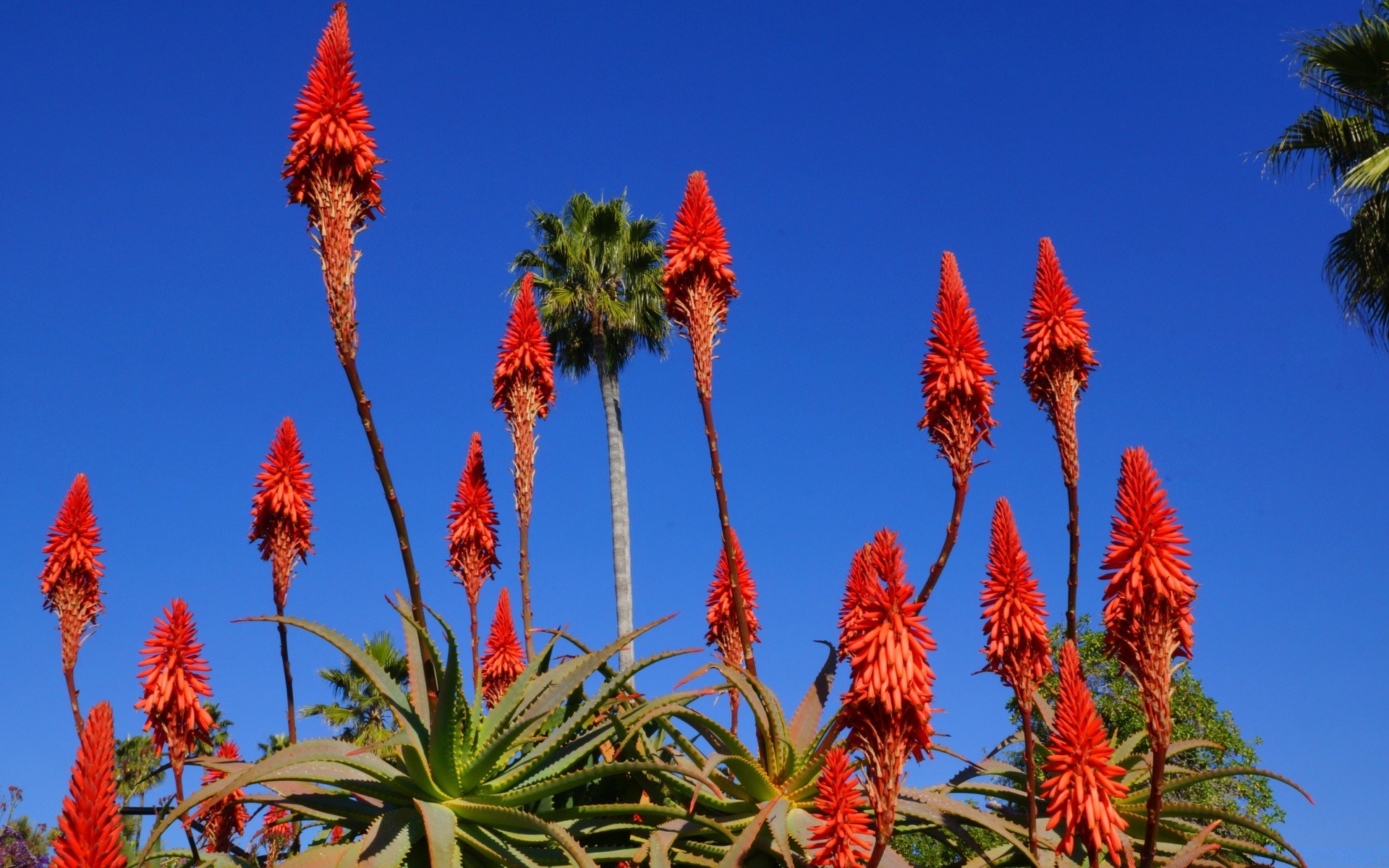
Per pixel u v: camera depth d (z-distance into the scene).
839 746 6.81
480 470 9.92
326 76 7.04
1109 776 6.49
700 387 8.27
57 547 8.52
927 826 8.23
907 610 6.30
